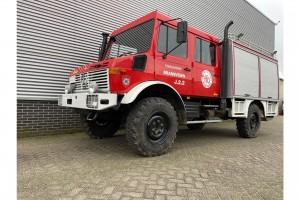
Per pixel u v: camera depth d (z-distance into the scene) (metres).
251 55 6.28
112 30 7.02
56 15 5.90
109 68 3.49
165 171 3.02
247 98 5.92
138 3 7.68
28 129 5.48
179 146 4.68
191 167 3.22
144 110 3.55
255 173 3.03
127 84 3.62
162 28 4.18
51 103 5.85
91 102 3.49
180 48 4.48
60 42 5.97
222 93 5.34
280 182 2.71
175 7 8.94
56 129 5.92
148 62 3.88
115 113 4.36
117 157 3.69
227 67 5.36
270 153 4.19
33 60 5.52
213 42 5.32
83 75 4.11
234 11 12.34
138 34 4.31
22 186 2.49
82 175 2.84
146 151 3.61
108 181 2.64
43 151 4.09
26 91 5.41
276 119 12.98
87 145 4.61
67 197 2.23
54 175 2.84
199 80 4.79
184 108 4.21
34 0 5.54
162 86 4.02
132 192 2.35
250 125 6.00
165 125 3.91
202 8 10.21
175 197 2.26
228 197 2.29
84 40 6.42
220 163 3.46
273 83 7.34
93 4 6.61
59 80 5.95
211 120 5.09
